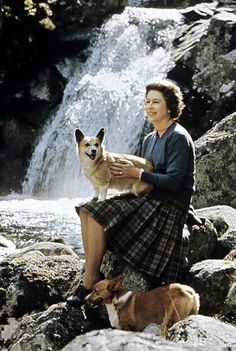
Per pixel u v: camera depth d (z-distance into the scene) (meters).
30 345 4.50
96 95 17.44
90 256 4.72
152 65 17.66
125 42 18.69
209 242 5.78
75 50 18.91
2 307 5.38
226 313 4.98
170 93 4.96
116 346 2.18
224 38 16.17
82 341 2.23
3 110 18.16
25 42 18.16
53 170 17.02
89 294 4.61
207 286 5.04
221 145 7.65
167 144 4.91
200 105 15.88
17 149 17.86
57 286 5.42
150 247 4.80
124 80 17.75
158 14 18.94
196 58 16.30
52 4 18.53
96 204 4.73
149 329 4.29
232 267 5.07
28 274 5.45
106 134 16.94
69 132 17.25
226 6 19.02
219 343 3.49
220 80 15.80
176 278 4.91
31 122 18.02
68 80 18.33
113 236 4.73
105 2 19.19
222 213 6.32
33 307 5.37
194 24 17.94
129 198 4.88
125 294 4.47
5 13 17.84
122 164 4.82
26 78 18.36
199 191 7.67
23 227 10.50
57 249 6.29
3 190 17.41
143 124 16.22
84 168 5.81
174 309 4.32
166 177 4.77
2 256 8.25
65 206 13.57
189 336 3.56
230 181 7.61
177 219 4.88
